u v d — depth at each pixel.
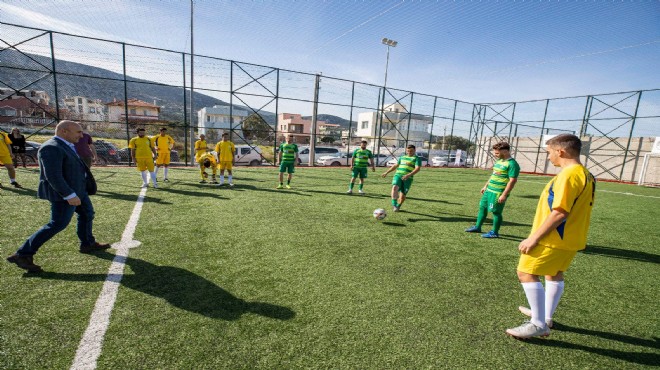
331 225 5.16
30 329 2.05
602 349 2.25
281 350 1.98
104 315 2.25
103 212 5.19
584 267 3.97
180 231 4.38
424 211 6.80
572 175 2.03
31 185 7.11
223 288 2.78
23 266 2.82
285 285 2.91
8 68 10.96
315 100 17.64
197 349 1.94
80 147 6.21
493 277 3.41
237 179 10.58
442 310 2.63
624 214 7.87
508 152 4.89
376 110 19.38
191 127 14.27
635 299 3.12
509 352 2.13
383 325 2.35
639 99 17.39
